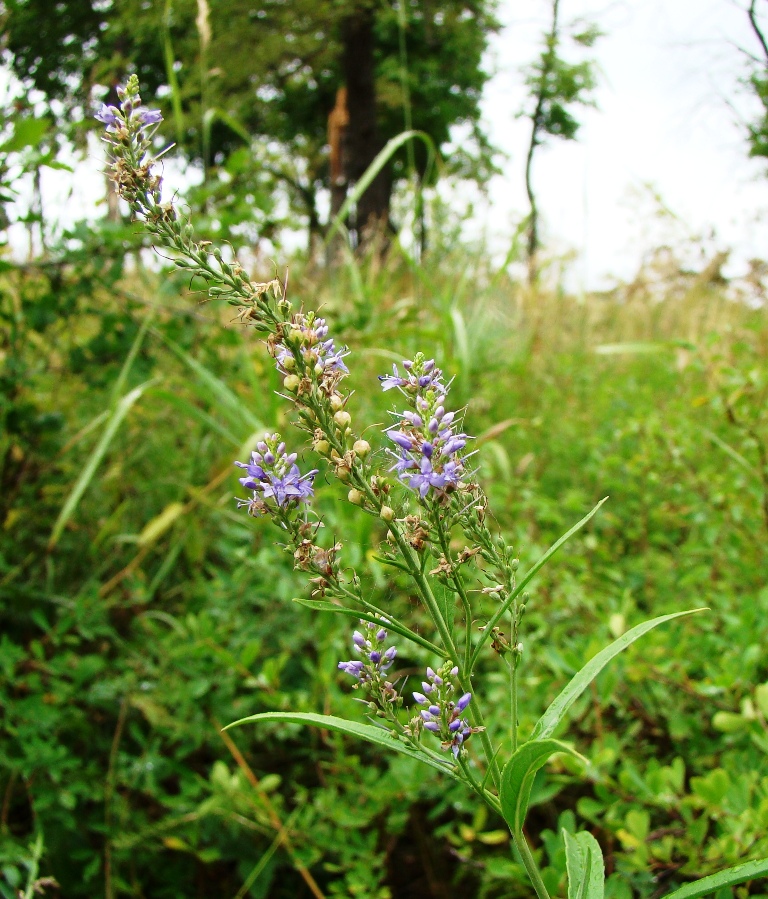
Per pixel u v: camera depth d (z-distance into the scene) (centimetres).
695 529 378
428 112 1912
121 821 276
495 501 398
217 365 468
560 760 235
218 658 301
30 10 436
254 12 1185
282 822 279
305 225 469
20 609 341
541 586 323
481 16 1371
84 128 388
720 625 302
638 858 209
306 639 331
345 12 1365
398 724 150
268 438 153
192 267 152
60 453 399
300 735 312
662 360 596
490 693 269
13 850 246
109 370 415
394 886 292
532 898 238
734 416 347
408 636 147
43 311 382
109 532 400
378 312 516
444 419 146
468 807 247
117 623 370
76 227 388
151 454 473
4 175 335
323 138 2023
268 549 349
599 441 447
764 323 427
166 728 293
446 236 612
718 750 253
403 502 158
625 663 258
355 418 421
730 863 196
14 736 286
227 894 286
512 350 696
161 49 630
